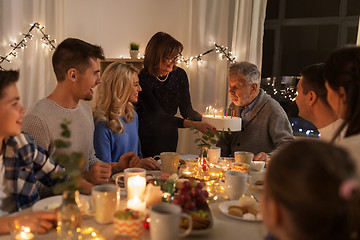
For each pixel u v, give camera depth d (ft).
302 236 1.60
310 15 9.90
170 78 7.91
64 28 10.61
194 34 10.28
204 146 4.93
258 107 6.69
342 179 1.51
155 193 3.10
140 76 7.70
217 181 4.40
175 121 7.41
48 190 4.07
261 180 4.22
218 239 2.62
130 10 11.41
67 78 4.51
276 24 10.30
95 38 11.56
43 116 4.25
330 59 3.01
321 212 1.52
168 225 2.29
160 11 11.12
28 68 10.11
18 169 3.47
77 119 4.66
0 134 3.16
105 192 2.83
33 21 10.11
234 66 6.68
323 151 1.61
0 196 3.34
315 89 4.05
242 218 3.02
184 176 4.27
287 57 10.28
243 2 9.56
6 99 3.01
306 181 1.54
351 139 2.53
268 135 6.72
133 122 6.03
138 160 4.81
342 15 9.52
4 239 2.57
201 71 10.30
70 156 2.22
